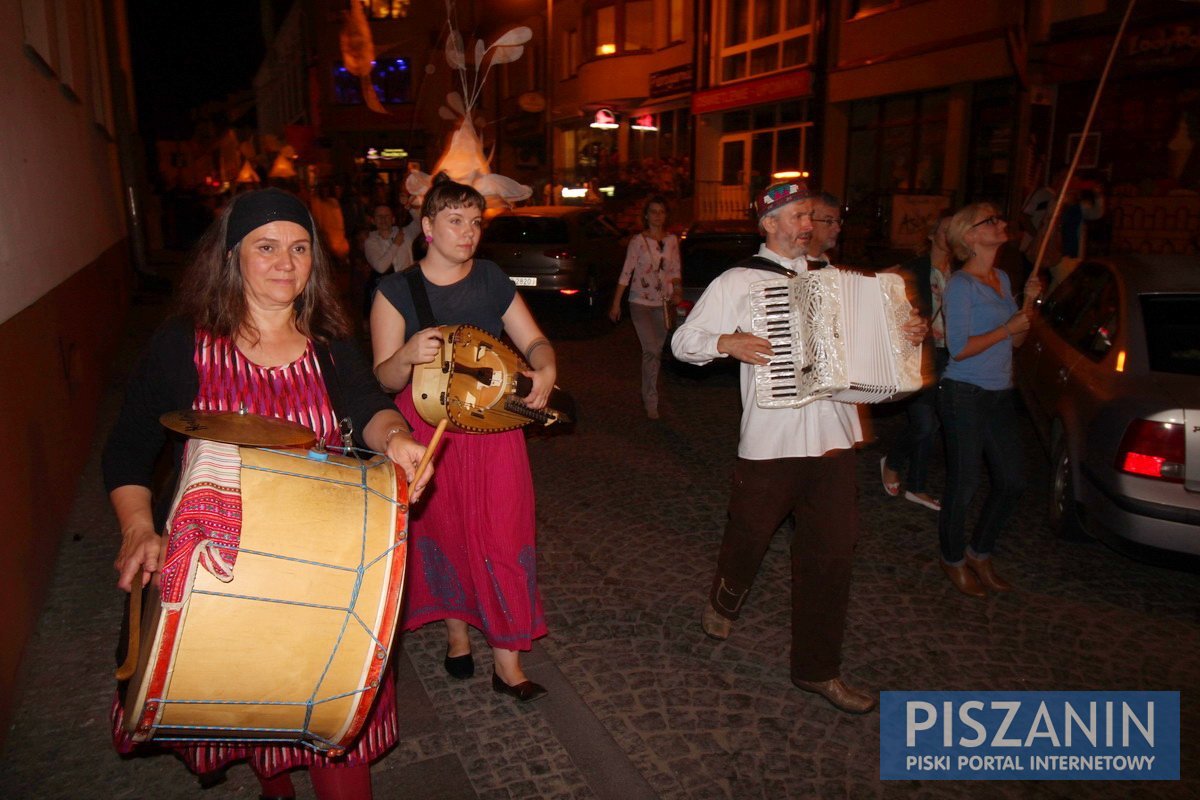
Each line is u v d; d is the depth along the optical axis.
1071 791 2.96
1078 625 4.04
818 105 17.55
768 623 4.05
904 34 15.33
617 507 5.52
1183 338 4.63
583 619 4.07
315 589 1.69
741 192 20.88
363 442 2.26
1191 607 4.22
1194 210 11.08
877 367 3.06
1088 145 12.45
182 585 1.57
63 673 3.52
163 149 29.52
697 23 21.66
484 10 34.03
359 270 11.89
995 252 4.08
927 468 5.62
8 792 2.85
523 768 3.01
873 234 15.59
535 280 12.00
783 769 3.03
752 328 3.12
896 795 2.91
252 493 1.71
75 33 8.34
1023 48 12.53
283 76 44.22
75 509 5.11
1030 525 5.25
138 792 2.87
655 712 3.35
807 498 3.32
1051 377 5.53
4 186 4.16
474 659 3.74
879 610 4.17
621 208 22.44
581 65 26.77
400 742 3.14
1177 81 11.14
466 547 3.21
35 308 4.60
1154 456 4.16
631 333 12.12
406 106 38.84
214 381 2.07
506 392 2.95
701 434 7.14
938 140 14.98
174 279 15.38
